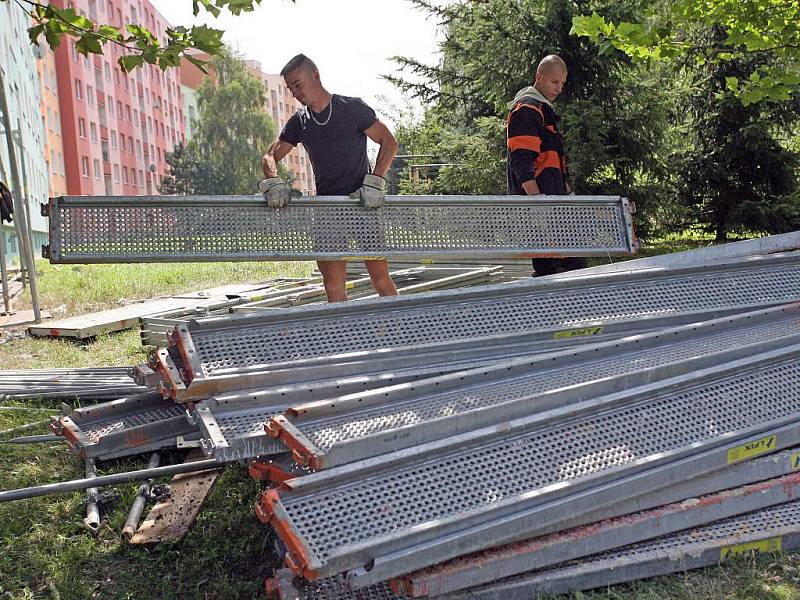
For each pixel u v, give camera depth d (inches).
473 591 117.9
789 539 134.3
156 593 137.6
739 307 181.3
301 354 148.5
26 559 149.3
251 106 2785.4
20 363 306.2
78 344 340.8
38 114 1572.3
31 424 217.8
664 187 602.9
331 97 211.0
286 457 136.9
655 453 131.2
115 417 181.8
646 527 129.4
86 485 157.8
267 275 590.2
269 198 192.5
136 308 404.2
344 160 213.2
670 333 164.6
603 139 568.1
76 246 182.1
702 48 448.8
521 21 569.9
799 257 199.2
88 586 139.9
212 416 133.8
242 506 166.1
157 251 187.2
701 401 143.6
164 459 195.3
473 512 116.0
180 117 3206.2
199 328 146.6
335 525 111.2
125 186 2480.3
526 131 225.0
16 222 413.1
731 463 137.0
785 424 143.8
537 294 174.4
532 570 122.6
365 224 200.7
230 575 142.6
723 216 679.7
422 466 121.9
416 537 111.8
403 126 1206.3
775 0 334.0
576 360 155.1
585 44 568.1
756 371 152.9
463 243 207.0
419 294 163.9
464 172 626.2
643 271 183.5
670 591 123.9
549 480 123.3
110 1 2317.9
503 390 142.3
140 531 156.2
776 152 645.9
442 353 156.0
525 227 211.2
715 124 654.5
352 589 117.6
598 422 135.0
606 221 216.8
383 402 134.7
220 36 196.9
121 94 2439.7
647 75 590.2
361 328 157.2
